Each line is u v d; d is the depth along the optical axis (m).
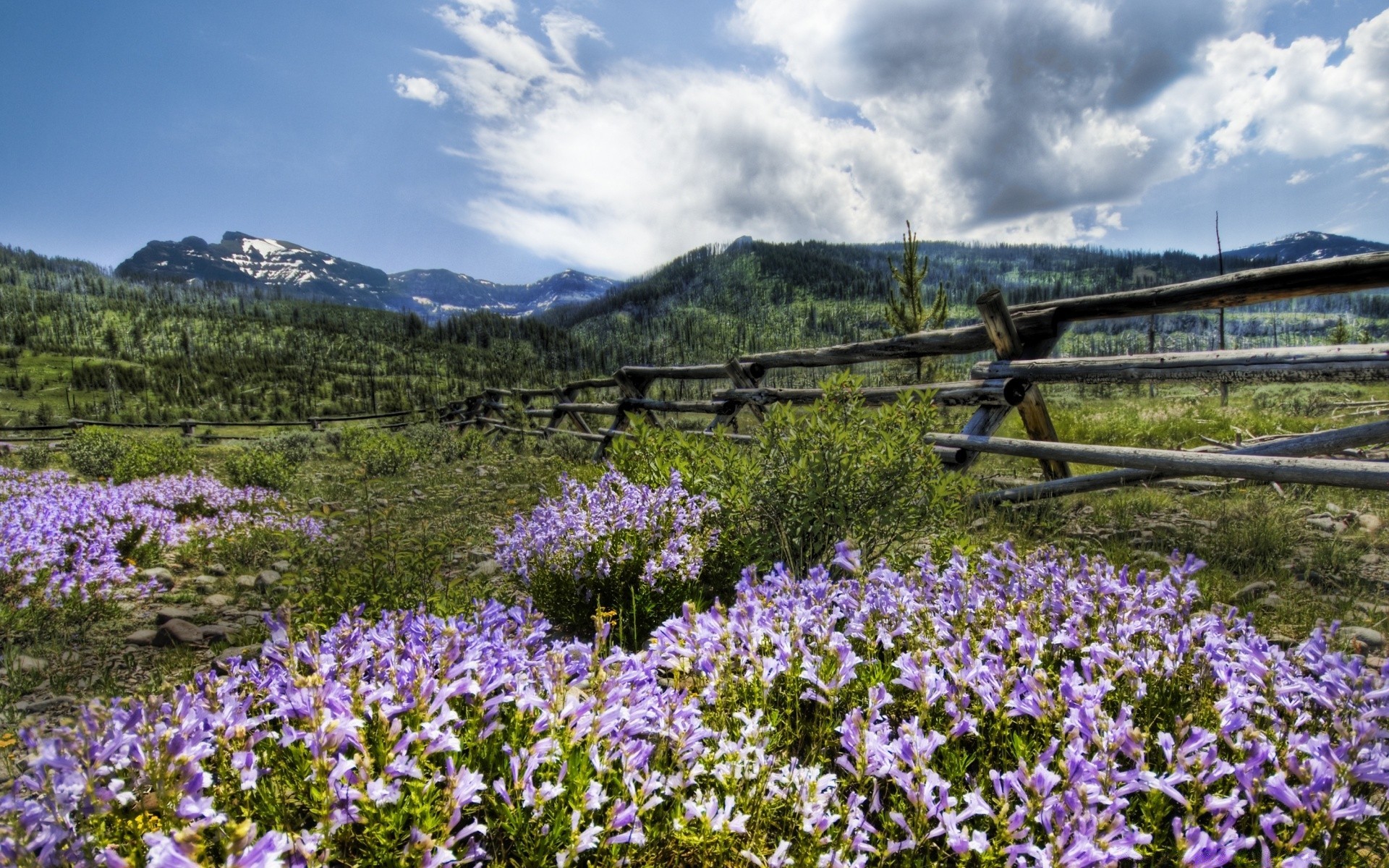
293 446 18.59
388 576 3.84
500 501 8.46
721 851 1.55
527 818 1.59
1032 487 5.85
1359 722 1.63
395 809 1.49
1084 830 1.41
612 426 11.07
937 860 1.65
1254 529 4.88
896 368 14.14
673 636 2.37
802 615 2.39
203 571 6.06
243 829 1.20
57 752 1.38
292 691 1.62
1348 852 1.60
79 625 4.36
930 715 2.00
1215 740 1.65
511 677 1.92
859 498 4.03
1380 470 3.66
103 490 8.42
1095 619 2.46
